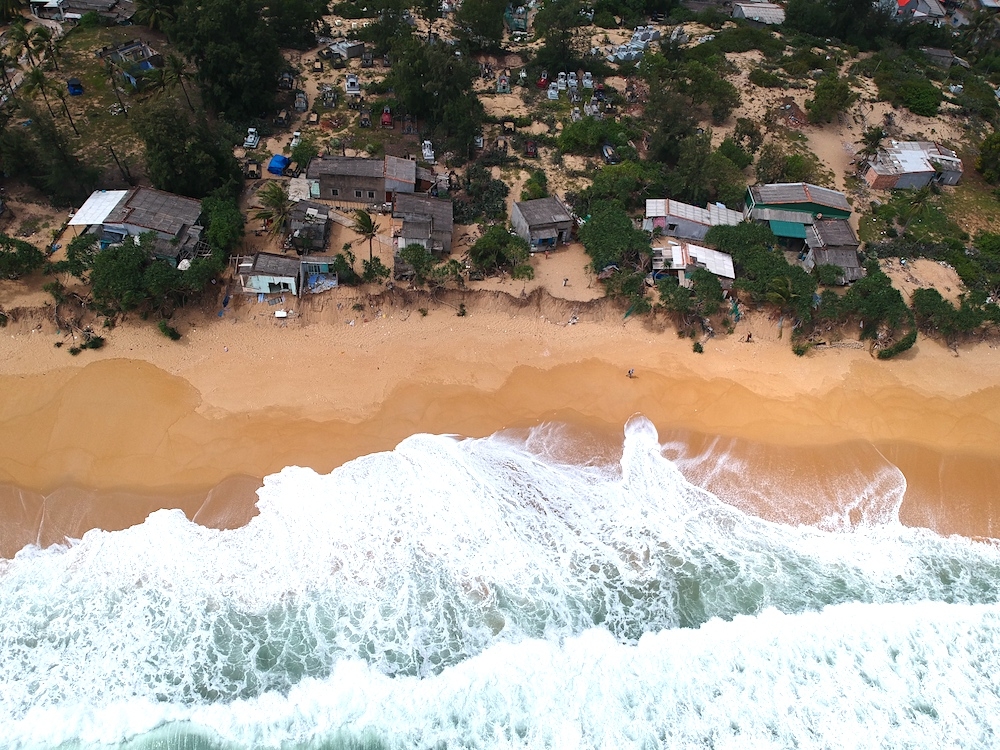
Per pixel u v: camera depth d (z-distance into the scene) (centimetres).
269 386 5006
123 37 7888
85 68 7344
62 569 4031
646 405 5156
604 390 5231
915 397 5381
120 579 4012
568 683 3788
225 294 5431
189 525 4238
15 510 4222
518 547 4322
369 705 3656
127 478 4419
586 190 6669
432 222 5922
